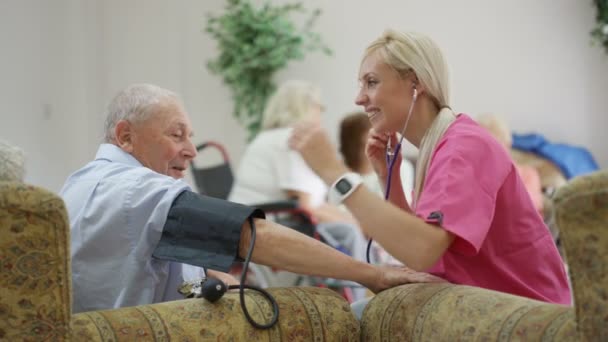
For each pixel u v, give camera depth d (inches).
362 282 71.4
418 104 74.8
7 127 263.1
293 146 68.5
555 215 52.2
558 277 75.8
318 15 279.6
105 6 304.8
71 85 295.9
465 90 259.6
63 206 54.7
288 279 157.2
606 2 239.3
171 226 69.3
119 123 79.2
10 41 265.9
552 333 54.5
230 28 273.4
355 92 276.8
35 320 55.1
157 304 63.2
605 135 245.0
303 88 171.2
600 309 51.3
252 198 162.6
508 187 72.3
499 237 73.0
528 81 252.5
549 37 249.6
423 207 67.4
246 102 277.7
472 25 258.4
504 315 58.8
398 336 66.2
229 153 296.7
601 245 50.9
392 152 83.9
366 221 65.9
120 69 305.3
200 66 299.3
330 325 67.7
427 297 65.7
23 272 54.3
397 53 73.8
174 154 80.4
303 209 143.1
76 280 72.4
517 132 253.8
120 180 72.8
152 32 302.8
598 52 243.9
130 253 71.2
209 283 63.5
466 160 68.6
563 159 232.1
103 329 58.4
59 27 291.9
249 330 64.0
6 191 52.9
